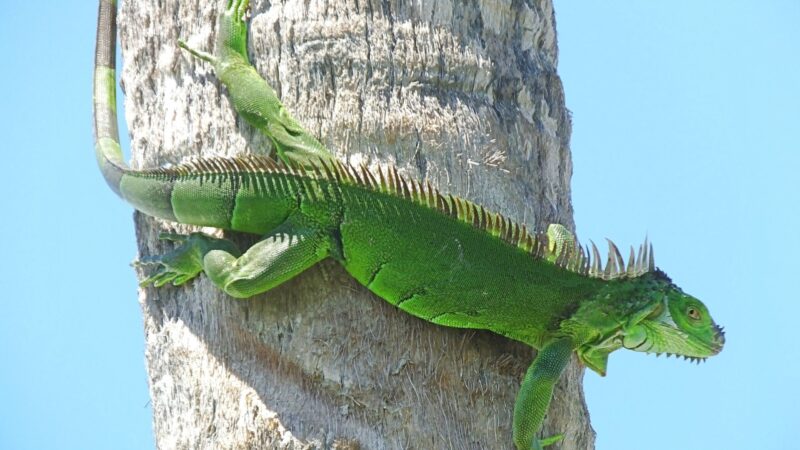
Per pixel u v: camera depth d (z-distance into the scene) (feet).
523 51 37.73
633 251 36.60
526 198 35.68
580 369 37.29
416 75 34.40
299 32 34.50
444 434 31.94
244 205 33.50
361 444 31.22
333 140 33.68
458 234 33.76
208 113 35.19
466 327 33.91
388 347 32.55
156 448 34.27
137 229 36.99
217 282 32.76
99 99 41.60
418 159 33.81
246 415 31.99
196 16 36.32
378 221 33.17
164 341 34.50
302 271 33.04
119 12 39.09
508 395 33.71
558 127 38.27
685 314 35.78
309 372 32.07
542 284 34.76
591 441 36.99
